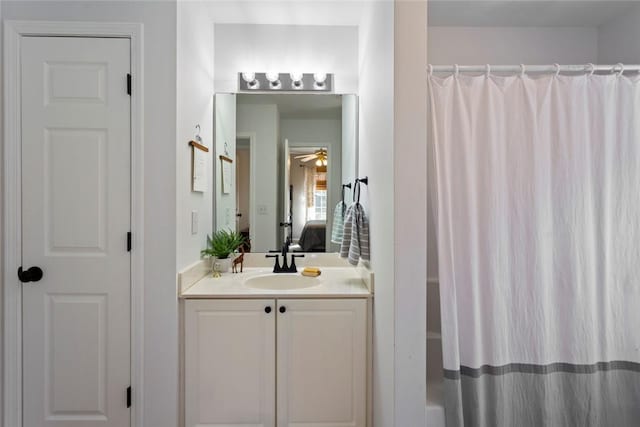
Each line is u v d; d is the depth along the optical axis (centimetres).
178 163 149
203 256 185
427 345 154
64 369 145
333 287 164
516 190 135
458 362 128
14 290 143
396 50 117
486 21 186
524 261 135
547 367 133
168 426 147
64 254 145
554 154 135
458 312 134
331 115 212
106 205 145
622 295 136
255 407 151
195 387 149
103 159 145
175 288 147
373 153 156
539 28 191
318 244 214
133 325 146
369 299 153
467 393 132
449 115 136
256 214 213
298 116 212
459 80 136
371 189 161
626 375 136
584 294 133
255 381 151
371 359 153
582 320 132
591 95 136
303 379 152
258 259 212
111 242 145
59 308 145
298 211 214
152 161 146
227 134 210
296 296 151
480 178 135
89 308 145
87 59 145
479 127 136
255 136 211
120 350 146
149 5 146
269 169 212
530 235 134
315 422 152
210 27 200
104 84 145
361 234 166
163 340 147
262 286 186
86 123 144
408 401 119
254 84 209
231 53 209
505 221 135
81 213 144
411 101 117
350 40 211
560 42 192
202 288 158
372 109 160
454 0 166
